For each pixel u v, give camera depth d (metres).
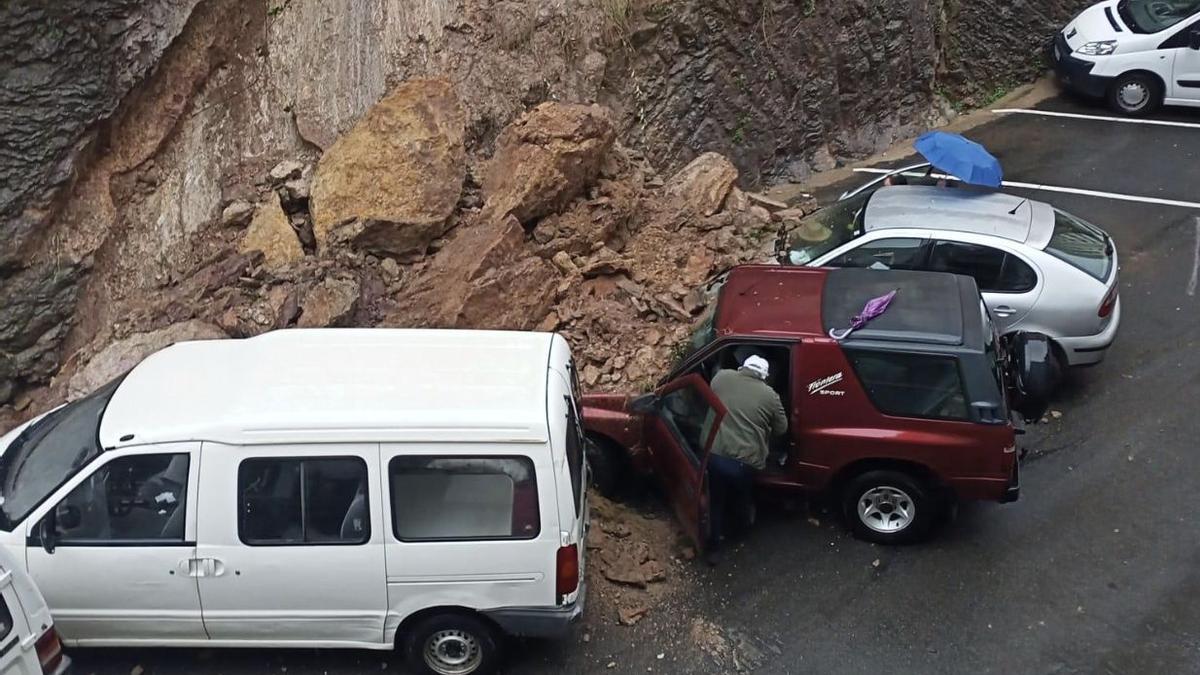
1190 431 8.32
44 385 9.62
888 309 7.02
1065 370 8.75
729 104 13.65
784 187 14.39
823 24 14.23
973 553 7.07
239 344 6.60
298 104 10.84
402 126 9.72
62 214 9.81
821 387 6.82
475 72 11.22
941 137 9.59
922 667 6.13
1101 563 6.94
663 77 13.01
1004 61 16.33
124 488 5.66
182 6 10.27
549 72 11.71
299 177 10.34
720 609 6.63
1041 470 7.96
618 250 10.18
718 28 13.23
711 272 9.78
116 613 5.78
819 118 14.72
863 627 6.44
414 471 5.61
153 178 10.37
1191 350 9.46
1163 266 10.98
